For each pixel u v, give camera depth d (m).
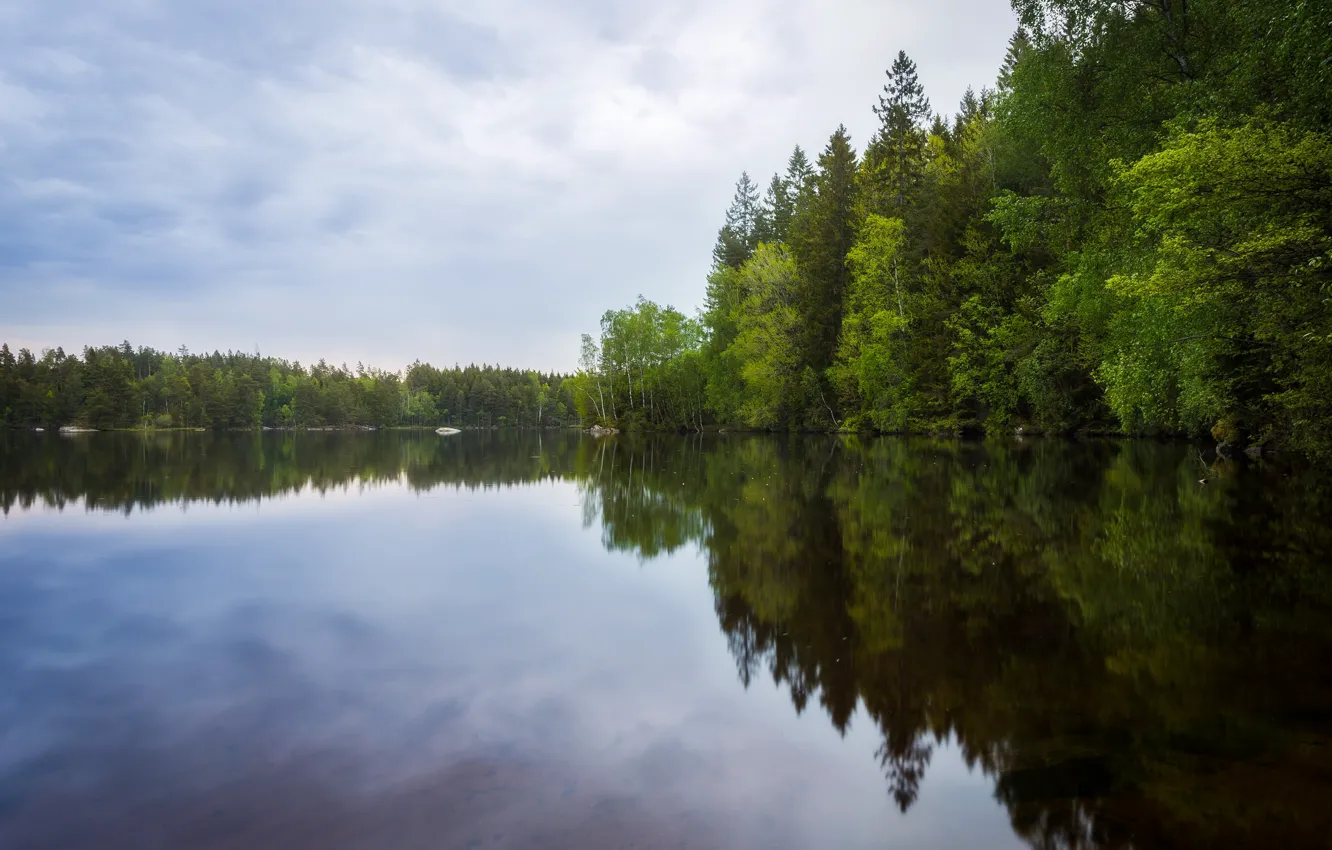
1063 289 21.08
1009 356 30.23
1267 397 13.73
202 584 7.78
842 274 42.41
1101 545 9.38
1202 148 9.90
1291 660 5.33
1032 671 5.27
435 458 28.80
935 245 34.97
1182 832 3.24
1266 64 12.19
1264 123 10.46
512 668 5.41
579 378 76.44
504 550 9.84
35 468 21.06
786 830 3.31
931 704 4.74
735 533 11.06
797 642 6.07
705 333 57.47
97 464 22.91
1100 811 3.43
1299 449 16.69
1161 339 14.79
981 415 34.31
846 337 38.06
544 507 14.03
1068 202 18.84
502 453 32.97
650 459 27.25
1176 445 24.30
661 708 4.72
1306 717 4.38
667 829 3.29
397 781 3.68
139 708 4.57
